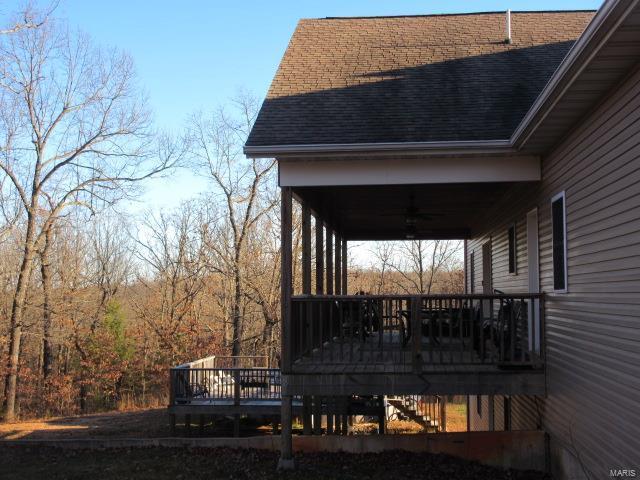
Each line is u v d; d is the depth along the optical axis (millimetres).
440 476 6977
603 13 3883
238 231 26000
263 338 25672
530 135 6457
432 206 11414
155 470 7840
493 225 11344
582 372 5945
